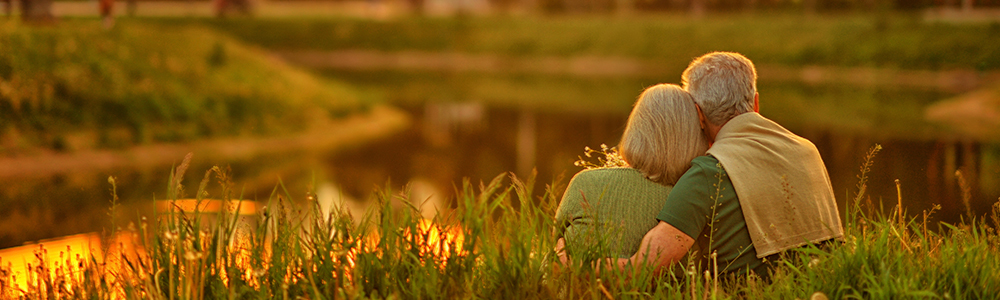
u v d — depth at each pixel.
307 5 81.25
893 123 22.09
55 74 17.22
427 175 15.01
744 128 3.94
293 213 4.25
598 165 4.84
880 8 48.19
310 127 20.61
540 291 3.62
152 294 3.63
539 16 66.12
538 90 36.53
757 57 48.53
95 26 21.98
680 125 3.97
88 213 10.45
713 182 3.75
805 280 3.66
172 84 19.86
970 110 23.38
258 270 3.61
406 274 3.78
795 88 36.19
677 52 52.97
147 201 11.52
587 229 3.79
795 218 3.86
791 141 3.99
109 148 15.54
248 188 13.09
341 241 3.97
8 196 11.51
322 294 3.72
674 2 67.00
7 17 25.61
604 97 33.44
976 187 11.13
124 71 19.31
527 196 3.97
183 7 71.44
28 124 15.20
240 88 21.56
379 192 4.16
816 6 58.59
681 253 3.74
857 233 4.04
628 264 3.72
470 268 3.71
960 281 3.64
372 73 46.38
